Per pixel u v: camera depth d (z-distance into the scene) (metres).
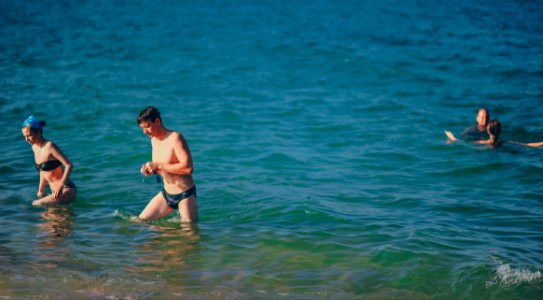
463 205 8.72
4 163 10.79
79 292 5.89
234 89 16.98
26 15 31.06
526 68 19.45
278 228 7.76
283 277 6.31
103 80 17.83
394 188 9.57
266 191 9.37
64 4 35.09
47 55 21.47
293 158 11.20
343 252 6.94
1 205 8.69
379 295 5.90
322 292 5.95
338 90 16.97
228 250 7.03
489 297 5.84
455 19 29.67
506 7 33.50
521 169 10.42
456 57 21.14
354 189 9.52
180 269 6.50
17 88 16.67
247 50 22.39
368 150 11.77
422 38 24.81
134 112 14.46
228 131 13.00
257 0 36.22
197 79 18.19
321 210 8.41
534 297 5.80
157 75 18.66
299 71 19.31
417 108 15.03
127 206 8.79
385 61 20.41
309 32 26.12
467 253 6.82
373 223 7.92
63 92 16.27
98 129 13.02
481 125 12.81
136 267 6.54
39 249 7.02
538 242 7.21
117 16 30.73
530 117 14.21
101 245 7.19
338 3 35.19
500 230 7.65
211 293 5.91
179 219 8.14
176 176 7.85
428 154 11.49
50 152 8.66
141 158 11.13
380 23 28.53
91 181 9.88
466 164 10.80
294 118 14.12
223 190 9.37
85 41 24.20
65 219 8.15
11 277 6.19
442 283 6.12
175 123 13.57
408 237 7.32
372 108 15.04
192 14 31.23
